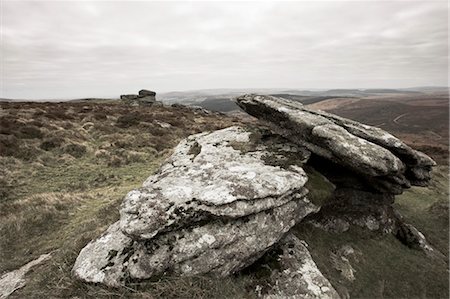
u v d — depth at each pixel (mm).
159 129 35875
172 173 10523
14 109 36500
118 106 55406
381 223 12711
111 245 8766
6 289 8609
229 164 10406
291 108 12578
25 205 14477
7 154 21516
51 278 8617
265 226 8633
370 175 11242
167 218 7777
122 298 7363
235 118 62781
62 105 47125
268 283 8227
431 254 12250
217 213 7973
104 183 19656
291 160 11008
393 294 9992
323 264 9984
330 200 12641
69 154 24047
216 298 7527
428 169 13000
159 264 7613
